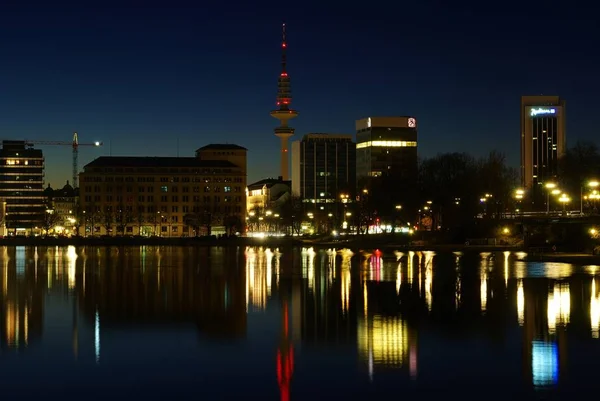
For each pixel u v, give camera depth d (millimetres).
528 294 87188
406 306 79188
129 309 79562
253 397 45312
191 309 79250
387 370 50562
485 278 107438
